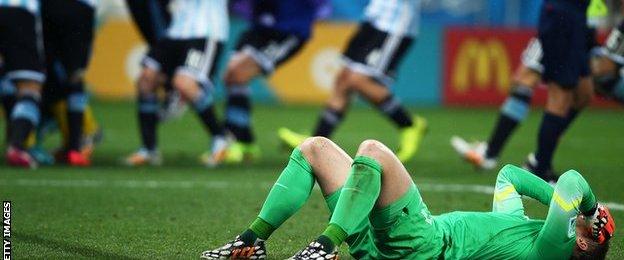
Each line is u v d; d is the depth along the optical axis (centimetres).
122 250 1862
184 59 3375
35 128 3306
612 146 4400
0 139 4366
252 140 3700
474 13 6944
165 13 3669
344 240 1512
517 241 1572
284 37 3625
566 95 2853
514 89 3372
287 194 1630
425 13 7006
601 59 3122
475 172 3366
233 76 3641
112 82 6556
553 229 1529
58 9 3266
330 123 3575
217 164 3506
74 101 3375
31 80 3173
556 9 2784
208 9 3381
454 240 1553
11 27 3131
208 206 2492
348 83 3547
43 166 3325
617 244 2011
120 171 3250
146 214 2333
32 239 1962
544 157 2898
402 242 1513
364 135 4844
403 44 3481
